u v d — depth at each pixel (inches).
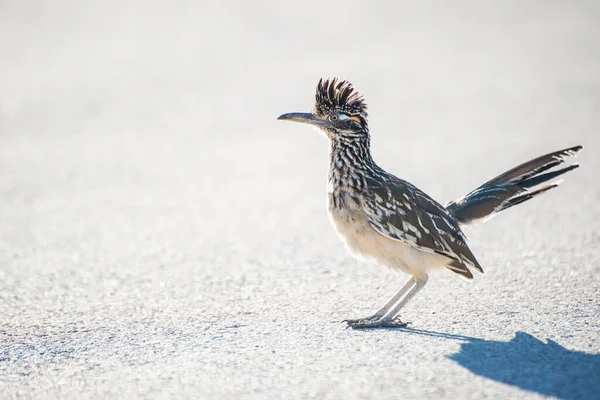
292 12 1589.6
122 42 1365.7
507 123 834.8
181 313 382.9
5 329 364.2
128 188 659.4
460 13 1587.1
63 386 298.4
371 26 1465.3
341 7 1637.6
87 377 306.2
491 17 1541.6
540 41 1306.6
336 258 477.4
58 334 356.5
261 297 407.2
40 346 341.7
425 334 340.2
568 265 434.0
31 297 413.1
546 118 845.2
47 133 852.6
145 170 715.4
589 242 475.5
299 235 529.7
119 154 769.6
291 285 427.5
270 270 456.8
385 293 410.3
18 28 1471.5
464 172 660.1
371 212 375.6
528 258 453.7
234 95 1007.6
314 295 409.4
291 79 1077.8
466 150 735.1
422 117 884.0
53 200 626.5
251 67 1170.0
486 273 431.5
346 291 414.9
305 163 735.1
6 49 1314.0
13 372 313.7
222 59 1227.9
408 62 1176.8
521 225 525.3
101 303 401.7
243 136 839.1
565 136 764.0
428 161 703.7
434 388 280.1
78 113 937.5
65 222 568.4
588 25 1427.2
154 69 1166.3
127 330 359.9
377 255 383.9
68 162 741.9
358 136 394.3
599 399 267.3
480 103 934.4
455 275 430.3
